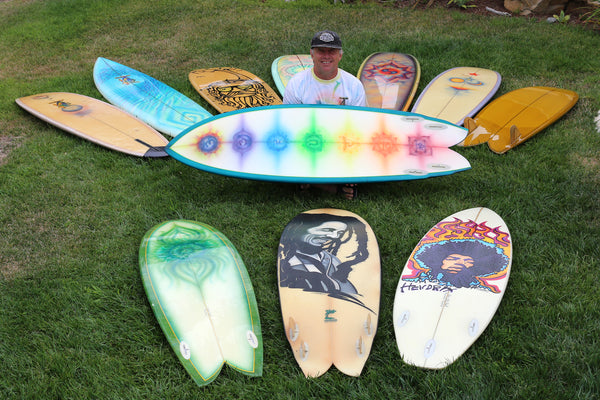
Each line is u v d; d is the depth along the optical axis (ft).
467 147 11.99
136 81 15.56
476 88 14.32
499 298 7.71
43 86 15.98
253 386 6.70
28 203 10.45
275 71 15.93
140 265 8.45
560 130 12.44
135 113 13.99
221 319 7.56
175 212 10.16
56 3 23.75
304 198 10.53
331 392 6.56
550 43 16.94
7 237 9.52
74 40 19.81
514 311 7.65
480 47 16.92
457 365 6.81
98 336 7.46
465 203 10.16
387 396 6.48
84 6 23.08
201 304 7.79
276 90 15.78
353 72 15.96
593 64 15.51
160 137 12.71
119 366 7.02
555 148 11.66
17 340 7.40
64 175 11.39
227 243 9.05
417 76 15.06
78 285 8.37
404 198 10.36
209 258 8.65
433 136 10.72
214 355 7.06
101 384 6.75
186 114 13.98
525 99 13.47
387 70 15.40
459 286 7.98
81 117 13.46
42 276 8.59
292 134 10.70
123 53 18.48
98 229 9.71
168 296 7.90
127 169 11.60
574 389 6.34
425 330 7.34
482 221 9.37
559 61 15.75
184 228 9.37
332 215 9.55
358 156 10.43
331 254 8.62
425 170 10.21
